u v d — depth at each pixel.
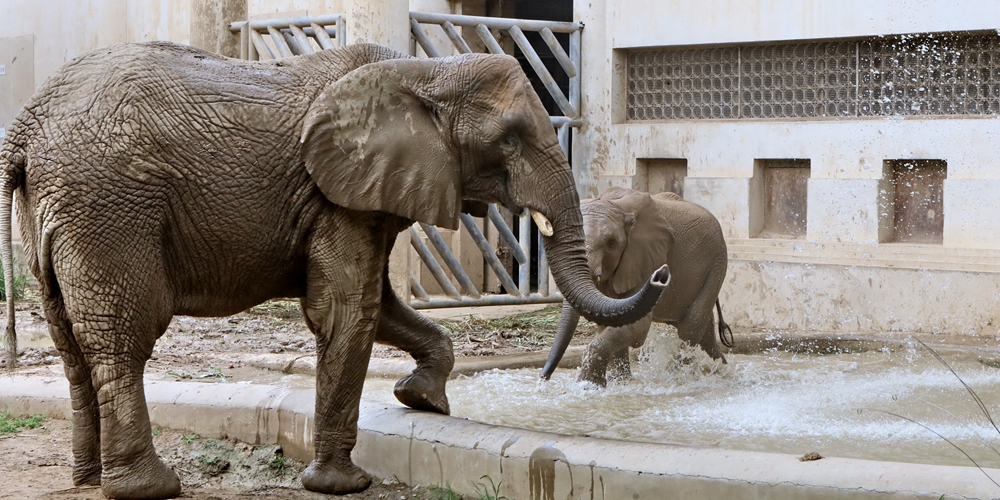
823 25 12.24
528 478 5.68
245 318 12.31
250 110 5.70
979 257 11.18
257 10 16.11
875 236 11.95
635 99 14.08
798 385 9.20
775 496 5.01
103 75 5.56
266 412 6.88
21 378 8.07
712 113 13.43
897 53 12.02
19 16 20.09
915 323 11.57
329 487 6.06
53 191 5.43
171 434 7.14
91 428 6.04
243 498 5.96
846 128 12.16
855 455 6.64
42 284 5.69
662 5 13.47
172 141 5.53
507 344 11.03
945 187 11.49
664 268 5.59
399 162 5.78
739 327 12.54
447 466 6.00
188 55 5.80
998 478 4.72
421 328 6.93
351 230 5.88
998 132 11.20
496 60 5.88
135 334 5.58
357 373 6.03
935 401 8.45
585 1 14.16
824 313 12.17
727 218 12.98
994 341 10.84
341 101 5.70
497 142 5.80
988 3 11.10
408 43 12.26
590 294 5.84
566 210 5.89
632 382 9.24
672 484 5.25
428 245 14.50
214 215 5.65
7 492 5.89
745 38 12.84
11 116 20.28
